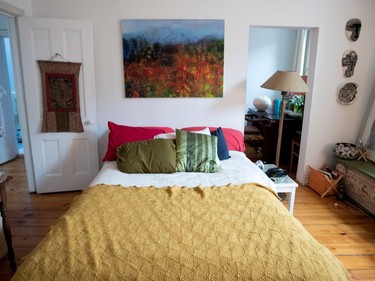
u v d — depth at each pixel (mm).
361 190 2893
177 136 2570
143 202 1742
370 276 1912
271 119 3938
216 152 2527
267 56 5168
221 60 3072
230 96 3197
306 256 1223
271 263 1180
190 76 3092
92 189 1938
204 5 2949
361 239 2357
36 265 1171
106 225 1457
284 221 1510
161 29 2951
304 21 3059
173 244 1297
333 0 3031
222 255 1222
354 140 3438
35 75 2852
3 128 4270
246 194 1861
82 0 2875
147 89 3096
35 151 3016
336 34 3117
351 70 3217
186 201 1758
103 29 2947
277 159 3113
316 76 3215
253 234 1376
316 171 3312
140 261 1191
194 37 2992
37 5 2869
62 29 2789
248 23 3023
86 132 3061
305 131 3420
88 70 2926
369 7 3080
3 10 2514
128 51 2986
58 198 3053
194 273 1144
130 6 2912
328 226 2561
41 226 2496
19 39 2773
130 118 3188
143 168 2367
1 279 1855
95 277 1124
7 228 1853
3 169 4043
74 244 1289
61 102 2947
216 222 1493
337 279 1142
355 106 3338
